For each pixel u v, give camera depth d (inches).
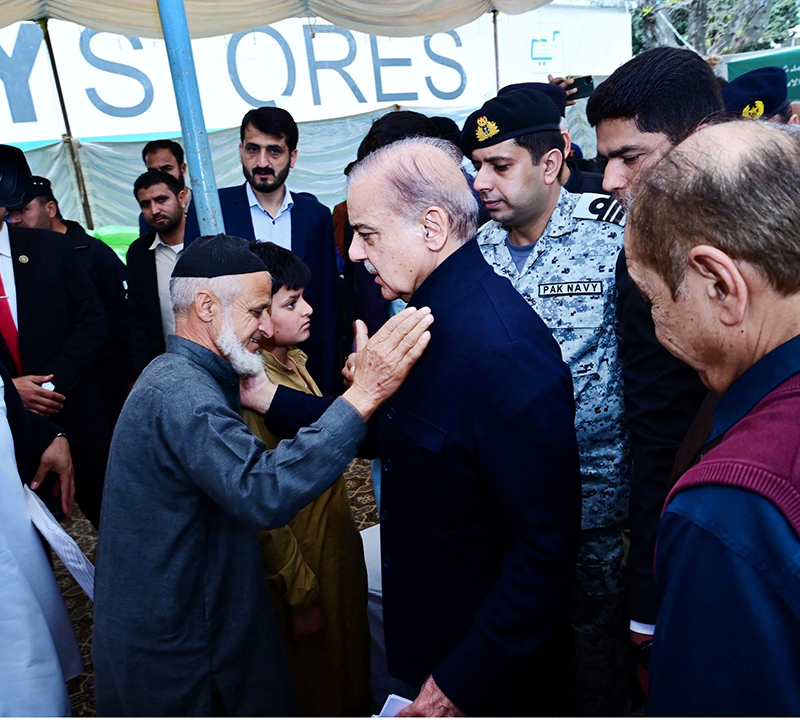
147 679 46.3
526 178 60.9
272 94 259.9
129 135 243.3
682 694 22.2
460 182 42.6
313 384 77.0
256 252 66.1
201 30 137.5
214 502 46.7
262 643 51.3
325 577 64.6
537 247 64.0
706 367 25.3
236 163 261.4
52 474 74.8
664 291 24.6
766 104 60.8
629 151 49.9
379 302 94.7
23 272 97.9
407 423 43.7
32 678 52.3
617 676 67.6
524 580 39.8
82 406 103.7
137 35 133.3
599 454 62.3
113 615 46.0
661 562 23.9
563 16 296.2
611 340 61.5
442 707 41.2
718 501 21.0
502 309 41.1
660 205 23.7
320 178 280.5
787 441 20.6
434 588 45.7
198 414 43.3
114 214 249.9
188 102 69.5
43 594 59.6
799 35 450.0
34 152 231.5
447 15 152.9
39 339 98.7
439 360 41.5
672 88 48.1
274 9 139.6
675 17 431.5
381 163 41.9
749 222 21.4
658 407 48.0
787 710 19.9
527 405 38.6
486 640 40.4
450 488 42.5
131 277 124.6
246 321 47.2
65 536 60.0
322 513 64.5
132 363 126.4
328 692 66.6
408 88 280.4
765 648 20.0
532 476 39.1
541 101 60.9
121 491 45.4
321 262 109.0
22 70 223.1
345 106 271.7
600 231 61.9
